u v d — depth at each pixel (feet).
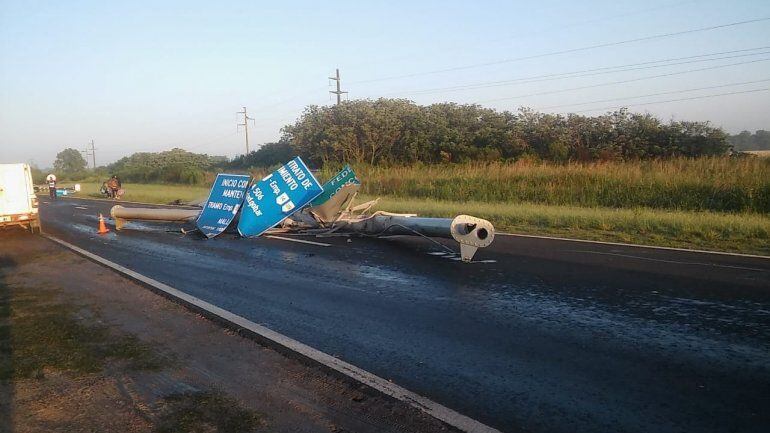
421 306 23.18
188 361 17.48
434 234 36.01
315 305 23.85
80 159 431.02
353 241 41.32
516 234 44.01
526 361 16.78
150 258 37.63
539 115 119.96
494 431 12.66
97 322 22.02
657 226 43.98
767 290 24.40
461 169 89.25
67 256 39.63
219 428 13.04
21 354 18.34
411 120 130.82
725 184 56.24
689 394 14.30
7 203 52.70
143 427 13.20
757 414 13.19
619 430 12.60
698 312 21.29
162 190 140.26
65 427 13.33
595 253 34.40
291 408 14.03
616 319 20.63
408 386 15.19
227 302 24.76
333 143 128.67
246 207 46.96
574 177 69.62
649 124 103.45
